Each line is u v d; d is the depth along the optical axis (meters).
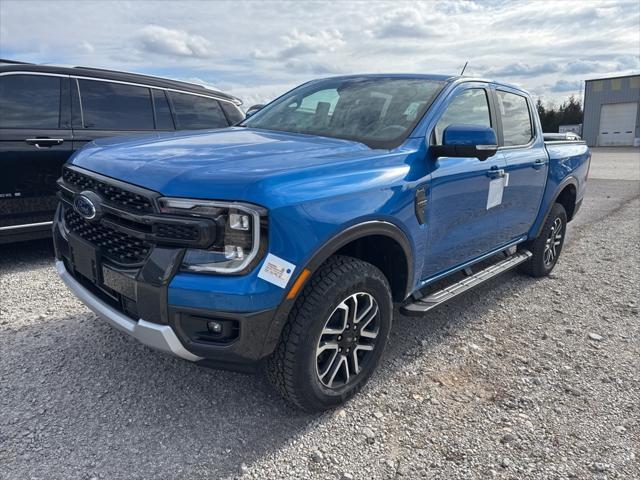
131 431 2.55
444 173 3.24
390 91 3.64
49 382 2.94
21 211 4.92
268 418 2.71
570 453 2.54
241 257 2.24
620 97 42.41
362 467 2.39
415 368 3.30
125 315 2.51
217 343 2.31
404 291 3.14
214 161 2.53
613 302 4.70
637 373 3.36
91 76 5.40
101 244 2.62
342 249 3.01
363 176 2.71
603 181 15.41
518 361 3.47
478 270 4.23
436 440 2.60
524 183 4.36
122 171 2.53
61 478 2.23
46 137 4.99
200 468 2.33
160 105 5.96
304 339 2.47
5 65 4.86
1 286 4.42
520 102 4.61
